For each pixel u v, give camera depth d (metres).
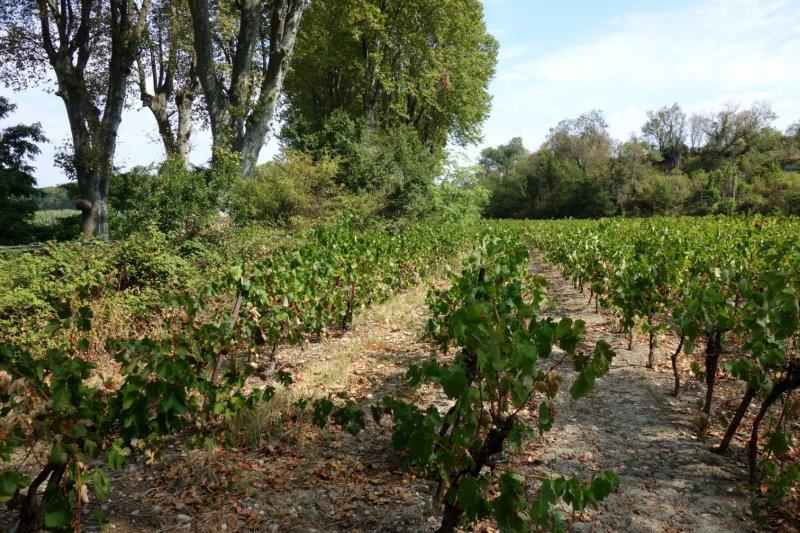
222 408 4.29
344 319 8.97
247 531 3.45
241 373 4.59
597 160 71.69
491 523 3.51
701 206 55.28
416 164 24.55
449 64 31.94
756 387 4.13
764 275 4.27
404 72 31.39
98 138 19.28
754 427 4.04
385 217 23.23
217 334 4.54
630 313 7.34
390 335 8.68
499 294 4.37
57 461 2.64
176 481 4.03
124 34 19.34
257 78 20.44
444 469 3.06
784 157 64.81
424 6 29.33
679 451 4.58
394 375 6.59
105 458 4.35
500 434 2.92
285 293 7.11
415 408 3.63
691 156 76.31
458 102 35.03
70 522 2.99
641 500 3.82
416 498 3.82
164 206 14.90
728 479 4.11
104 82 23.50
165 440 4.66
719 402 5.72
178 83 25.73
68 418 2.78
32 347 6.68
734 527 3.49
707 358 5.11
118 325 7.62
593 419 5.28
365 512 3.65
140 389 3.55
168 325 6.91
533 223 39.53
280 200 18.75
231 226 15.27
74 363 2.99
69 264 9.79
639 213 60.22
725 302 5.29
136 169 16.73
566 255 14.42
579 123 84.25
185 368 3.66
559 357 7.39
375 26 26.84
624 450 4.61
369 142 23.88
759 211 48.78
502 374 3.01
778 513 3.62
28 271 9.28
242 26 18.75
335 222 17.64
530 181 74.81
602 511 3.69
